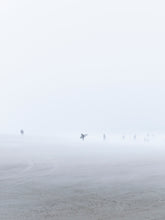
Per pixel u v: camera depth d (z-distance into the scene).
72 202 15.65
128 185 20.89
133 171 28.06
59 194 17.72
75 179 23.20
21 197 16.89
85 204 15.42
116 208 14.62
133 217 13.25
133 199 16.55
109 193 18.06
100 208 14.70
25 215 13.41
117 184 21.17
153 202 15.80
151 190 18.94
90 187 20.08
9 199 16.42
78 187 19.94
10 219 12.95
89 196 17.28
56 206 15.01
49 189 19.22
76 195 17.42
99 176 24.94
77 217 13.19
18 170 27.92
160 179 23.55
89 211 14.19
